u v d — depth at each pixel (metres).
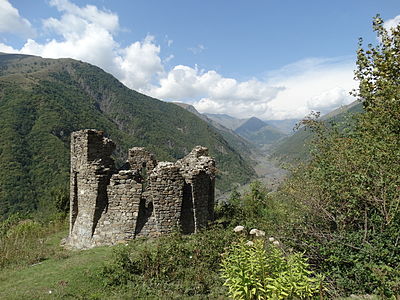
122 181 12.59
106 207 12.80
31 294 7.99
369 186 7.48
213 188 15.53
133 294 7.83
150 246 11.12
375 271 5.82
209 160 15.51
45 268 10.30
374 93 11.07
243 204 19.14
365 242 6.91
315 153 12.19
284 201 12.66
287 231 9.18
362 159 7.99
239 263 6.41
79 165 13.34
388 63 10.43
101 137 13.55
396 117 8.95
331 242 7.36
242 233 10.48
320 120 12.94
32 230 18.02
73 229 13.60
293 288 5.84
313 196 8.91
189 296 7.77
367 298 6.01
